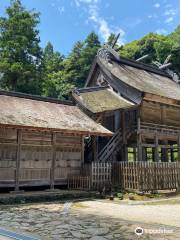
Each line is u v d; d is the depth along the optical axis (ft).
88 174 61.98
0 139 54.75
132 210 42.39
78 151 65.82
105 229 28.53
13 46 123.75
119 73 90.38
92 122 68.80
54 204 47.34
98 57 98.48
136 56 204.54
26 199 49.57
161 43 191.11
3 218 34.27
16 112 57.47
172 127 87.25
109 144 76.48
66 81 183.83
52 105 70.85
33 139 59.11
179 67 183.62
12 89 124.57
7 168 55.01
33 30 131.44
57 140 62.95
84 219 33.96
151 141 95.20
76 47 196.65
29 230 27.81
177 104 87.20
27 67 124.36
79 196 55.52
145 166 58.59
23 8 135.03
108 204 48.21
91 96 84.58
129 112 83.51
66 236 25.59
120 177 61.41
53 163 60.80
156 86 91.66
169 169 62.23
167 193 59.82
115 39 104.27
